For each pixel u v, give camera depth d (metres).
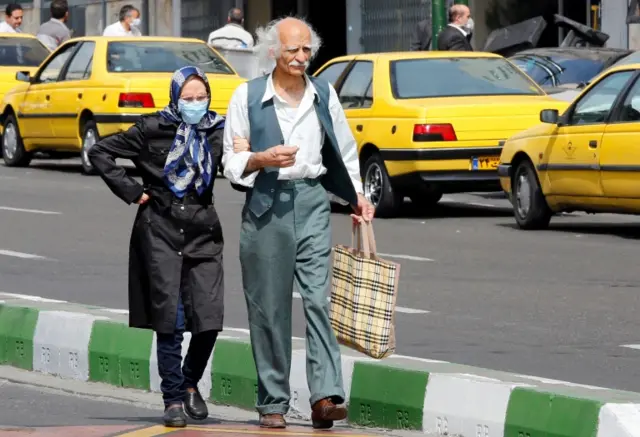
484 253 30.94
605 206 33.53
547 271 28.27
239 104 15.64
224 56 57.84
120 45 48.81
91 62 48.94
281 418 15.94
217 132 16.14
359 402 16.86
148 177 16.11
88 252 30.91
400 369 16.61
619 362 19.81
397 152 37.44
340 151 15.84
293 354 17.69
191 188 16.02
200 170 15.99
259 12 73.88
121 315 20.33
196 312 15.94
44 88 51.28
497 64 39.69
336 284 15.86
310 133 15.62
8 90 57.16
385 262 15.57
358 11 68.94
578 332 22.03
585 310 23.94
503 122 37.28
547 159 34.69
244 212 15.82
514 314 23.58
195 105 15.94
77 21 81.81
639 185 32.25
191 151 15.96
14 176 49.19
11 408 17.72
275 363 15.94
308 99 15.62
